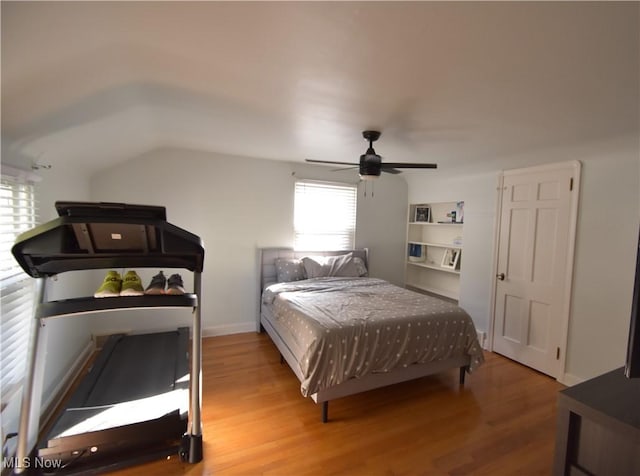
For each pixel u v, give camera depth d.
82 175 2.81
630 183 2.41
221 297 3.71
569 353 2.79
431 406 2.40
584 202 2.69
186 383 2.20
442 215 4.49
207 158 3.53
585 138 2.33
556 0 0.94
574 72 1.39
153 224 1.41
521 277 3.20
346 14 1.04
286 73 1.51
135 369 2.42
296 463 1.80
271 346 3.42
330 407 2.36
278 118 2.20
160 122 2.37
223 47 1.27
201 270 1.72
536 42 1.17
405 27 1.11
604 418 0.93
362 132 2.45
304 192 4.10
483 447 1.96
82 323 2.87
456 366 2.65
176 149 3.39
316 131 2.49
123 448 1.73
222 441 1.96
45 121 1.62
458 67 1.39
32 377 1.48
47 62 1.18
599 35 1.11
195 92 1.76
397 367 2.36
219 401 2.40
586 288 2.68
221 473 1.71
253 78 1.57
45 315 1.46
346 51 1.29
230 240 3.71
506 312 3.35
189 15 1.05
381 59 1.34
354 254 4.38
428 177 4.41
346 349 2.18
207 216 3.58
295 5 1.00
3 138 1.58
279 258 3.88
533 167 3.07
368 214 4.58
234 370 2.88
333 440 1.99
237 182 3.69
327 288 3.42
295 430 2.08
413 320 2.44
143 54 1.32
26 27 0.98
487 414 2.31
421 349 2.44
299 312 2.54
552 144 2.54
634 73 1.38
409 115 2.03
